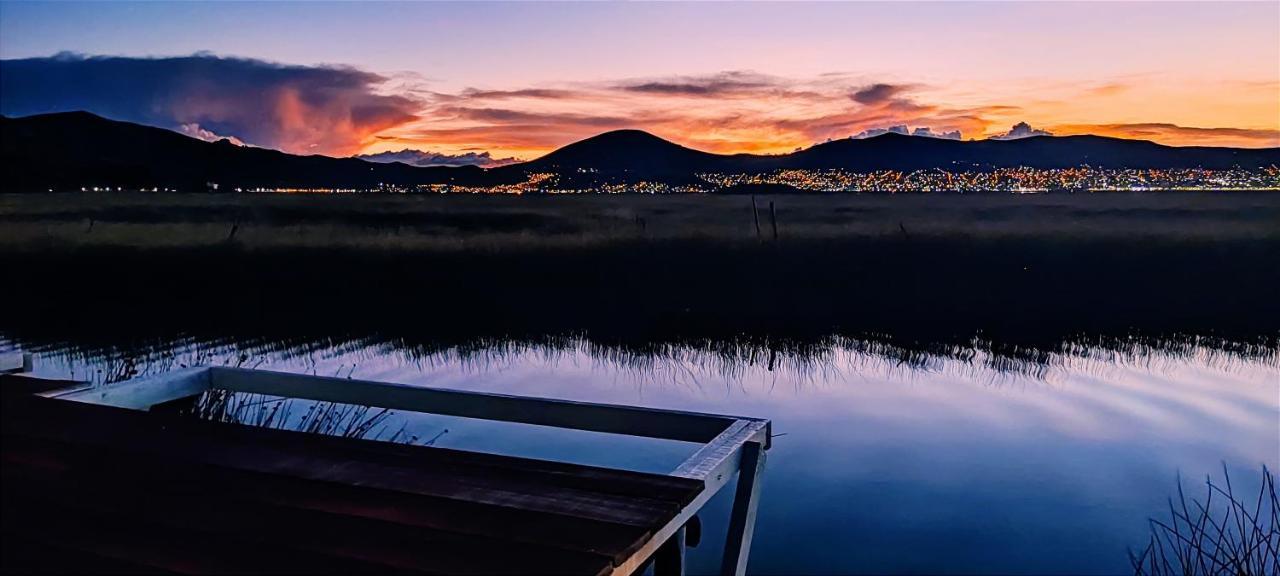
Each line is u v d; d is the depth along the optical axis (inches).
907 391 398.3
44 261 1130.7
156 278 925.8
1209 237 1072.8
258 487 119.5
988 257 915.4
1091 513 242.8
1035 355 470.6
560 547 97.0
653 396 392.5
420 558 95.3
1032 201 1766.7
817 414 358.9
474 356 487.2
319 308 666.8
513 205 2167.8
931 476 275.4
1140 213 1455.5
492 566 92.7
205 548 100.3
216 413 245.6
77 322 587.2
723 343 516.4
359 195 2549.2
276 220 1873.8
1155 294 667.4
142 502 114.7
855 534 233.5
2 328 552.4
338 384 185.6
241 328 568.4
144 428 150.4
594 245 1184.8
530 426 342.3
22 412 160.1
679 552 134.0
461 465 128.0
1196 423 334.6
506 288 772.6
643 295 711.1
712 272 839.7
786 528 237.6
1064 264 845.8
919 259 912.3
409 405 181.5
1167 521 237.9
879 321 578.9
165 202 2289.6
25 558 98.4
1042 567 206.4
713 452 133.7
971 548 219.0
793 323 577.0
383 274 915.4
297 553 98.0
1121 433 319.6
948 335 528.7
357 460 130.9
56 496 117.4
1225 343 487.5
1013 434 324.2
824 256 960.3
